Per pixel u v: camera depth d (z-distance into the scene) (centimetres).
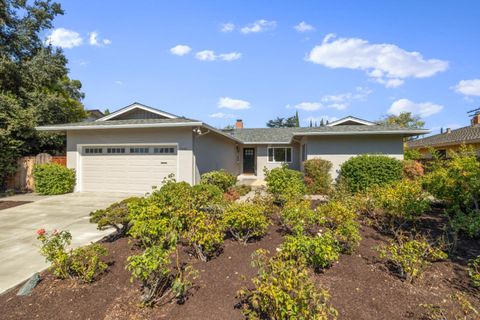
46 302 311
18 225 654
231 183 1114
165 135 1040
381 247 427
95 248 381
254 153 2123
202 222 414
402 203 539
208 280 354
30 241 538
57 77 1647
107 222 480
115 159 1093
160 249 320
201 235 400
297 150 1856
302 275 255
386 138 1202
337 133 1159
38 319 281
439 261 423
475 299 314
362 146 1218
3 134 1138
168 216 483
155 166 1054
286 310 233
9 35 1512
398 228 550
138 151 1071
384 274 372
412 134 1180
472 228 488
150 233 407
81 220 698
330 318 273
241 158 2111
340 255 433
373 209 632
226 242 489
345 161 1165
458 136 1619
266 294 253
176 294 307
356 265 398
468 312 285
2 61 1338
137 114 1223
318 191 1128
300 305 236
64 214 763
